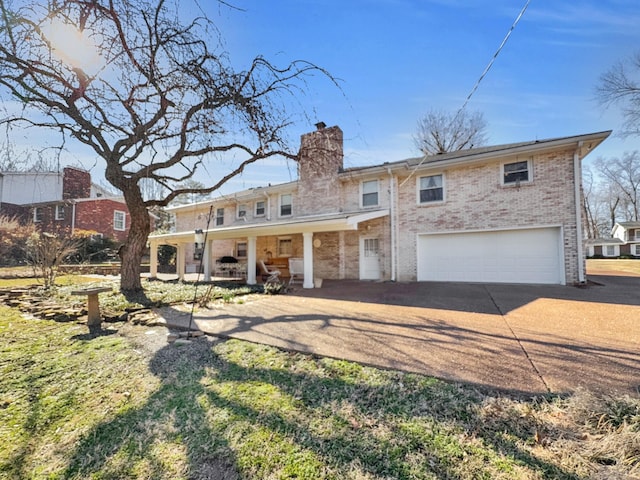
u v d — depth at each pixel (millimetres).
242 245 17641
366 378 3049
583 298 7082
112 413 2533
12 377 3217
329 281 12414
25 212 22344
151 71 6949
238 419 2402
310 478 1796
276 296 8539
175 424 2359
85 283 11406
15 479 1847
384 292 8828
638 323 4828
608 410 2242
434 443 2057
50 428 2344
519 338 4168
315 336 4477
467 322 5105
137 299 7672
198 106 7625
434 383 2885
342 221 9500
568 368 3129
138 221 9117
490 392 2689
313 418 2393
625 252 36531
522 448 1984
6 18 5348
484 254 10773
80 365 3525
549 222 9680
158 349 4051
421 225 11789
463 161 10703
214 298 8023
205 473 1862
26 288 9867
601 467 1807
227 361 3594
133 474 1871
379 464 1888
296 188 15117
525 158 10125
